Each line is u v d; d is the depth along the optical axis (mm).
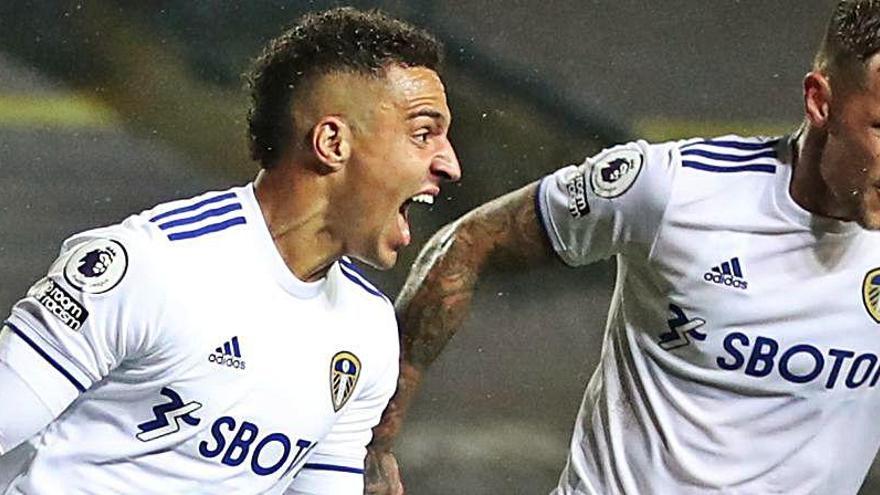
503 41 14906
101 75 15414
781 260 5734
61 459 4883
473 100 14438
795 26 15664
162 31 15078
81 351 4688
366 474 6582
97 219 15227
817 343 5809
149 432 4891
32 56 15453
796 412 5930
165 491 4961
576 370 13539
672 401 6020
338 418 5246
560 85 14945
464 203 13703
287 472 5188
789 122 15578
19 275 14289
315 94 4883
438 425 12805
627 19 15406
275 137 4957
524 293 13750
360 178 4914
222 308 4832
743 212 5730
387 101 4875
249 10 14766
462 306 6512
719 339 5840
